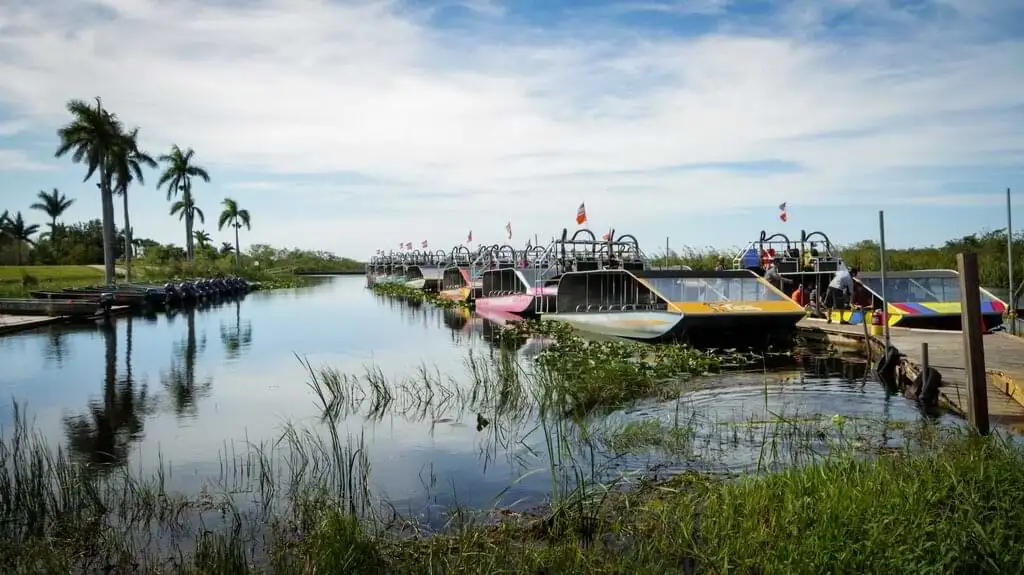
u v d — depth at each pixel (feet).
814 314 80.79
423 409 41.39
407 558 20.01
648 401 41.34
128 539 22.89
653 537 20.52
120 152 168.14
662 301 71.82
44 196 311.68
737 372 51.62
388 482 28.09
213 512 25.12
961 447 26.21
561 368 47.14
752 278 68.49
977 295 29.07
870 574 16.55
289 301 153.38
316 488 26.96
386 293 183.73
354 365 59.67
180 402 44.52
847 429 33.04
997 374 39.22
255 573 20.11
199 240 303.27
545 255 107.86
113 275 168.66
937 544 17.24
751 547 18.79
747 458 29.17
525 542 21.09
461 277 157.89
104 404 44.11
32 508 24.56
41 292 117.29
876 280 75.77
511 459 30.89
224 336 82.43
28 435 36.47
